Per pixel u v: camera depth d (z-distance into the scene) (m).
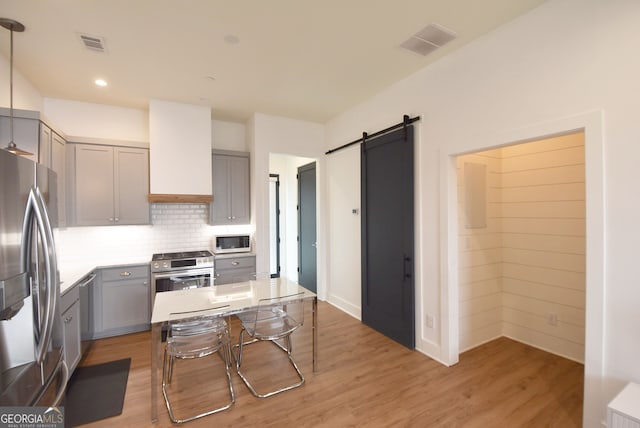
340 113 4.29
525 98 2.19
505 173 3.42
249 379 2.60
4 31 2.28
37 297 1.49
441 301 2.86
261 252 4.27
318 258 4.77
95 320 3.38
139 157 3.75
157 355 2.08
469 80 2.57
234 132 4.62
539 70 2.11
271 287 2.85
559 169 3.00
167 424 2.06
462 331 3.11
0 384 1.36
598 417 1.85
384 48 2.63
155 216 4.07
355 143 3.98
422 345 3.07
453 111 2.71
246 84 3.31
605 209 1.81
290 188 5.99
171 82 3.23
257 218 4.25
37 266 1.50
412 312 3.13
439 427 2.02
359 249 4.03
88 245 3.73
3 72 2.61
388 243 3.44
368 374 2.67
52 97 3.56
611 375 1.80
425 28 2.35
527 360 2.90
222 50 2.61
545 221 3.10
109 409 2.22
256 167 4.24
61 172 3.26
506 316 3.43
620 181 1.75
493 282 3.36
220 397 2.36
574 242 2.90
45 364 1.52
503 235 3.44
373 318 3.70
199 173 3.90
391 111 3.40
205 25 2.26
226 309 2.26
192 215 4.28
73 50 2.56
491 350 3.12
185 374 2.70
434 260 2.93
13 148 2.18
